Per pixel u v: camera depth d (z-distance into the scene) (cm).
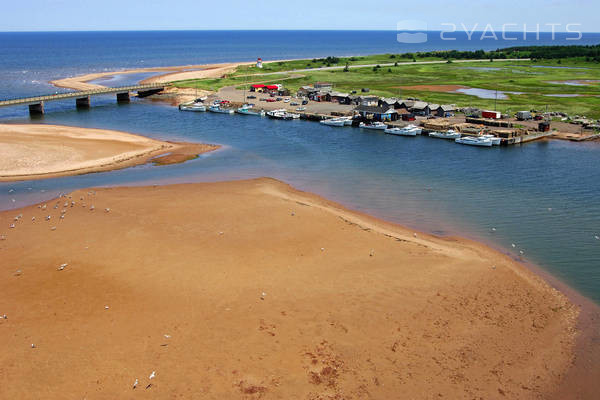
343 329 3562
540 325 3706
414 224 5719
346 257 4681
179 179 7431
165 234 5112
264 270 4384
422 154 9212
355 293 4028
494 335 3566
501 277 4384
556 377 3189
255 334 3488
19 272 4294
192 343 3381
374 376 3133
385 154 9206
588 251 4994
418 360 3284
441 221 5816
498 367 3259
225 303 3853
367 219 5831
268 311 3759
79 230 5222
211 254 4669
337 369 3180
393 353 3341
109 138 9994
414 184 7312
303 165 8369
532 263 4728
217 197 6388
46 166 7981
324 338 3462
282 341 3422
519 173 7919
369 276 4309
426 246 5006
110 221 5472
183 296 3941
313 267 4462
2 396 2900
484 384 3105
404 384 3075
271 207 5988
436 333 3556
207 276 4250
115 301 3866
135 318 3650
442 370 3206
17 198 6481
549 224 5728
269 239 5038
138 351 3297
